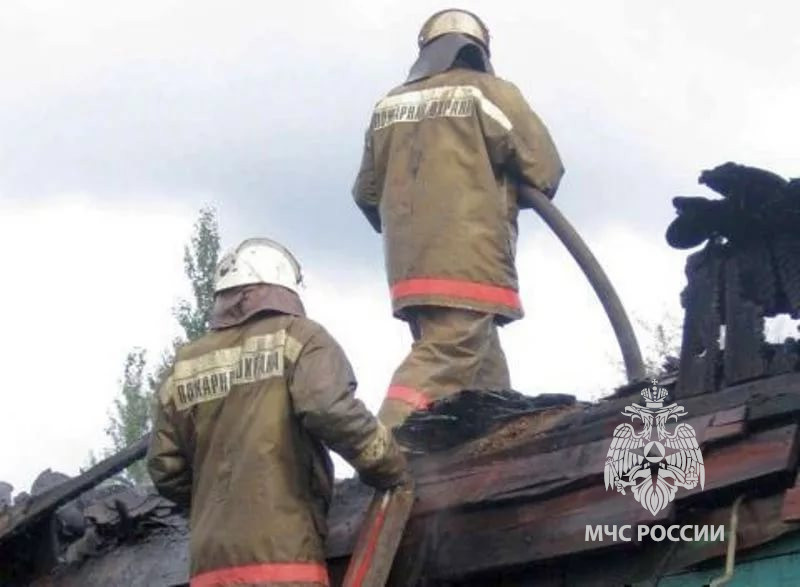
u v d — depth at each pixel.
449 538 4.24
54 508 5.46
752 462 3.66
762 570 3.69
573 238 5.17
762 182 3.83
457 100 5.30
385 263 5.40
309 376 4.11
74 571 5.59
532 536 4.04
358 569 4.09
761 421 3.71
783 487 3.65
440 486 4.36
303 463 4.17
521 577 4.15
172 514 5.45
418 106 5.39
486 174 5.25
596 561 4.00
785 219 3.83
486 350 5.21
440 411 4.54
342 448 4.11
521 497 4.10
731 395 3.82
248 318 4.31
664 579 3.87
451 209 5.23
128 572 5.35
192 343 4.40
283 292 4.36
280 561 4.04
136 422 16.70
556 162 5.36
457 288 5.17
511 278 5.32
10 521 5.54
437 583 4.29
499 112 5.26
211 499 4.18
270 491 4.08
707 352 3.96
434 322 5.21
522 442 4.27
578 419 4.18
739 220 3.94
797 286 3.81
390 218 5.35
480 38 5.55
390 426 4.93
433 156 5.29
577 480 4.00
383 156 5.50
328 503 4.28
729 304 3.94
